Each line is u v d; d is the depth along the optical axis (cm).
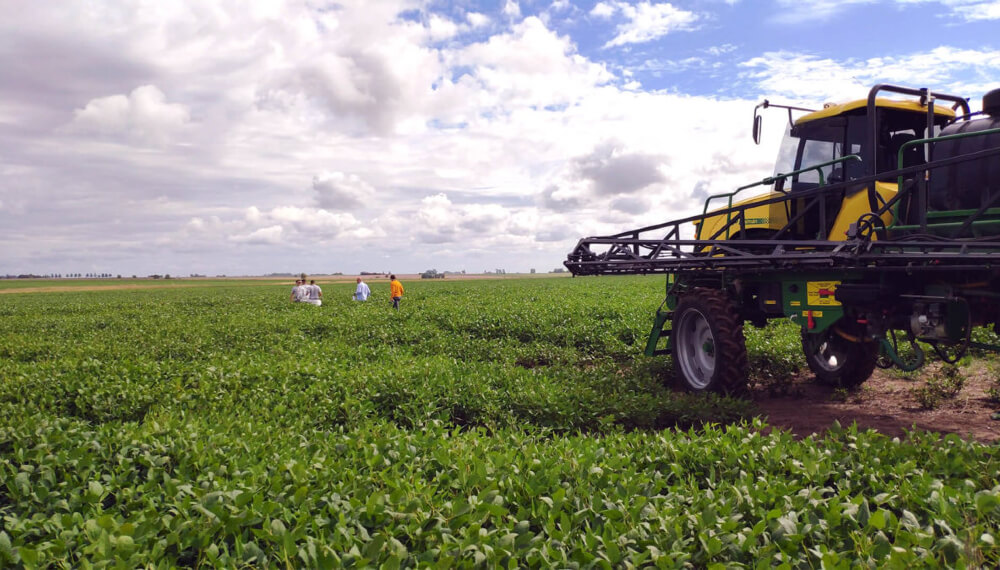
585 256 921
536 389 732
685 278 902
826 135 756
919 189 586
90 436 502
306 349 1155
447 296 3453
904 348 936
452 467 439
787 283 733
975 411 684
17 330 1923
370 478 409
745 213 848
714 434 502
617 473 415
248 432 539
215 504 364
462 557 313
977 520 337
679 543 322
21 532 355
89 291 7544
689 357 850
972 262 502
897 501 373
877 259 558
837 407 745
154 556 320
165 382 791
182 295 5281
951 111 728
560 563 308
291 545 317
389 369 818
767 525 339
